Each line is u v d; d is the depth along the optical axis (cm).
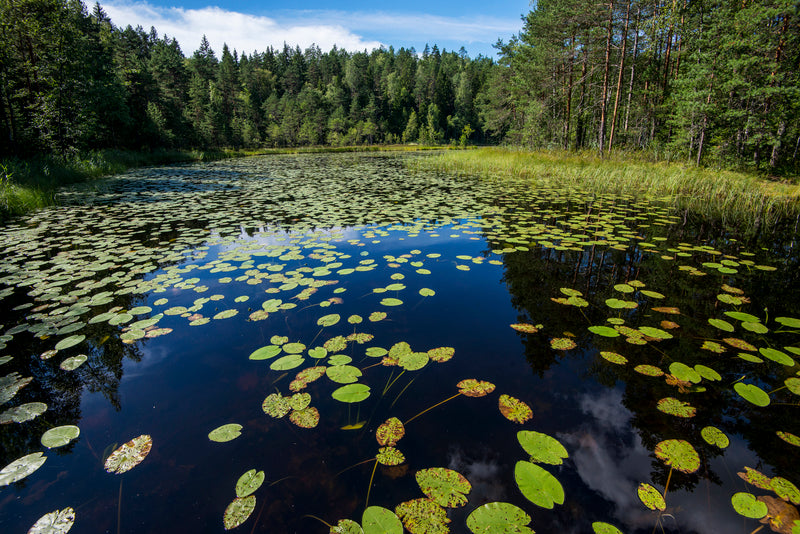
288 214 637
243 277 344
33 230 533
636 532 113
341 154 3491
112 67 2267
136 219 606
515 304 283
